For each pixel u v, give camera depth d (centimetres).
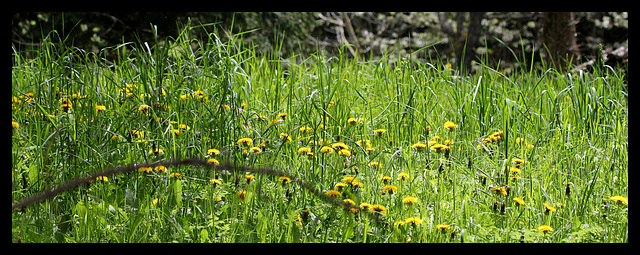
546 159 430
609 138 497
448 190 368
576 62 1271
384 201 341
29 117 420
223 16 1506
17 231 284
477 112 543
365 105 559
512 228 310
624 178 397
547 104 555
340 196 305
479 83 512
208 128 427
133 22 1572
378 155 396
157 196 330
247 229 300
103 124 423
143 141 369
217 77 479
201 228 303
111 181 339
